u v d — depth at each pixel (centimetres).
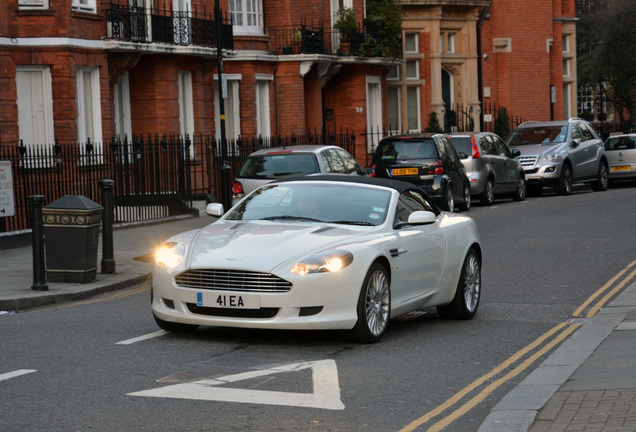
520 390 853
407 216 1187
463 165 2927
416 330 1191
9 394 842
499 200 3375
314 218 1152
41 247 1440
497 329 1203
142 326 1183
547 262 1809
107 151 2769
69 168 2567
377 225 1132
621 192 3516
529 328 1211
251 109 3634
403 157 2745
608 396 808
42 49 2562
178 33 3098
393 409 808
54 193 2522
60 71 2588
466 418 784
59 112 2594
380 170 2755
